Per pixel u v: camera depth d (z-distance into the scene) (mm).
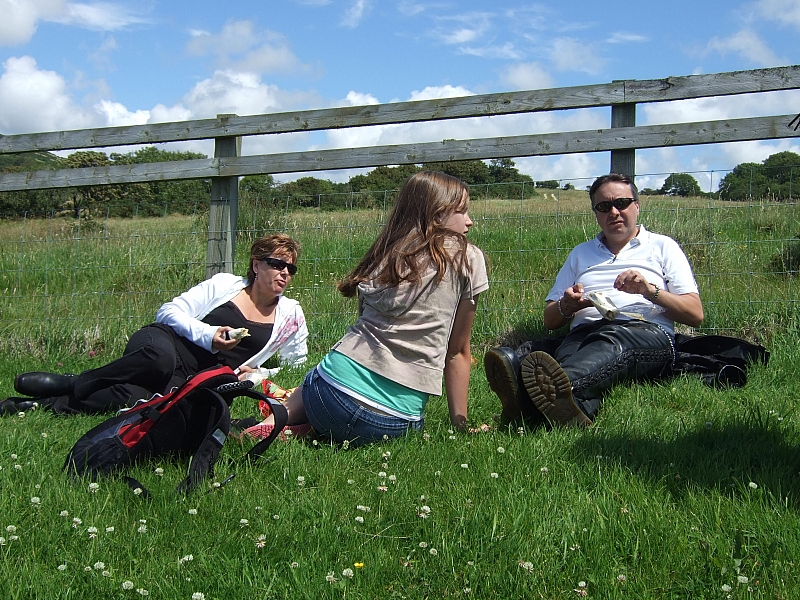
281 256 4273
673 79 5031
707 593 1824
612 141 5137
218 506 2375
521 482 2533
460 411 3287
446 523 2244
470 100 5445
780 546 1989
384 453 2896
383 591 1904
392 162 5574
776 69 4836
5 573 1948
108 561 2045
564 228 6367
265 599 1852
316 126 5770
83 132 6273
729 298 5254
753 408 3303
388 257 3061
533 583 1897
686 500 2334
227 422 2648
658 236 4207
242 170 5875
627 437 2961
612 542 2078
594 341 3645
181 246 7250
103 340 5988
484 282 3193
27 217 8016
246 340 4293
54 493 2475
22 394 4195
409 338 3045
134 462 2754
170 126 6074
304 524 2264
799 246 6031
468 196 3230
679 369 3957
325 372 3078
